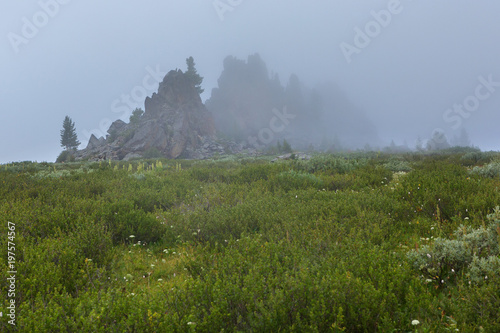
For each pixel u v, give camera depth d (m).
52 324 2.40
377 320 2.77
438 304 3.06
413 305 2.87
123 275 4.25
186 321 2.51
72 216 5.92
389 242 4.55
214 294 2.84
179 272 4.40
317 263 3.78
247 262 3.65
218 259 3.88
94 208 6.61
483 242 3.93
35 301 2.86
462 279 3.34
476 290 2.86
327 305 2.81
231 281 3.20
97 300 2.84
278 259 3.96
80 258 4.07
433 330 2.54
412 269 3.69
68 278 3.63
